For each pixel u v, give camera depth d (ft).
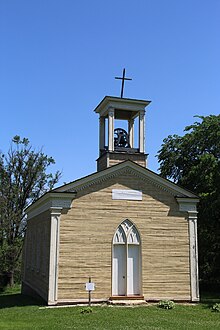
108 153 77.87
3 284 131.13
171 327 49.73
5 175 136.98
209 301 76.13
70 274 67.77
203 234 109.70
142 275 71.00
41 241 81.46
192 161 124.88
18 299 85.10
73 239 69.05
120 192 72.95
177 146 128.77
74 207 70.18
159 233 73.41
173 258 73.05
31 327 49.42
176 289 71.97
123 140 81.82
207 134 119.85
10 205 135.54
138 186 74.18
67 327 49.06
